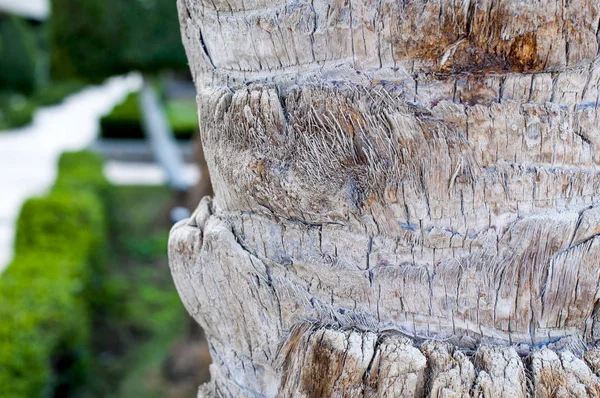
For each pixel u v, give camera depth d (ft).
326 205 1.43
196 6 1.56
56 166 10.94
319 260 1.48
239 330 1.59
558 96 1.36
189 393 5.47
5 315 4.55
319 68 1.43
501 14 1.30
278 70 1.47
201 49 1.60
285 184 1.44
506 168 1.38
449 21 1.33
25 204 6.89
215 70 1.59
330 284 1.48
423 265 1.44
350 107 1.40
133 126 16.12
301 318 1.51
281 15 1.43
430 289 1.44
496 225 1.40
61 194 7.64
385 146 1.39
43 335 4.51
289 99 1.45
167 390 5.54
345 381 1.42
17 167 13.44
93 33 8.96
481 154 1.38
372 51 1.39
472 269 1.42
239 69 1.53
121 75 9.61
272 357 1.56
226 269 1.55
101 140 16.10
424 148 1.38
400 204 1.41
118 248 9.18
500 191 1.38
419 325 1.46
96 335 6.56
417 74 1.38
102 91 30.09
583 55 1.33
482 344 1.44
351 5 1.37
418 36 1.35
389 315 1.47
